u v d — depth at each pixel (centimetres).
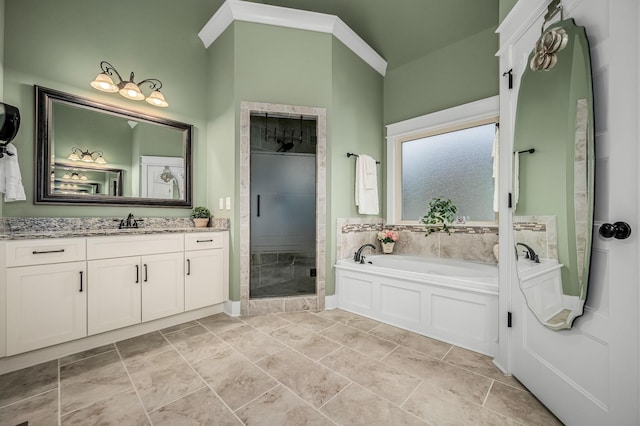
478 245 280
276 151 275
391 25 306
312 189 282
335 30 282
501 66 169
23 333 160
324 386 147
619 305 92
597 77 101
